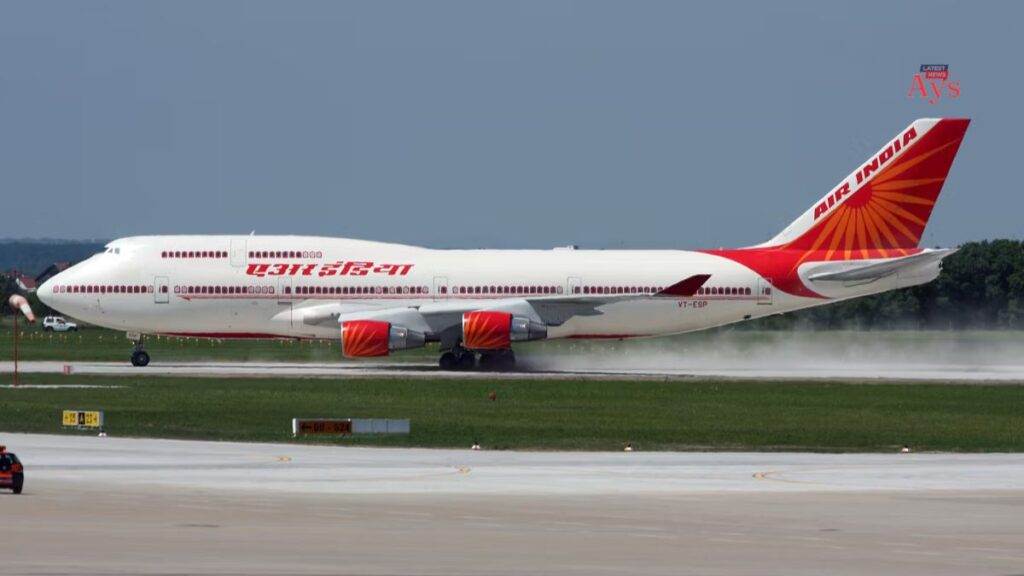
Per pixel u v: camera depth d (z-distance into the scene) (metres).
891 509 92.69
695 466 118.38
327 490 99.19
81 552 71.81
